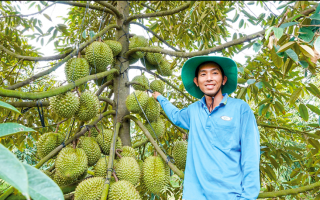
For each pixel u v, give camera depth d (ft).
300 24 4.17
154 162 6.65
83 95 6.48
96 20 12.15
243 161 5.05
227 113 5.49
